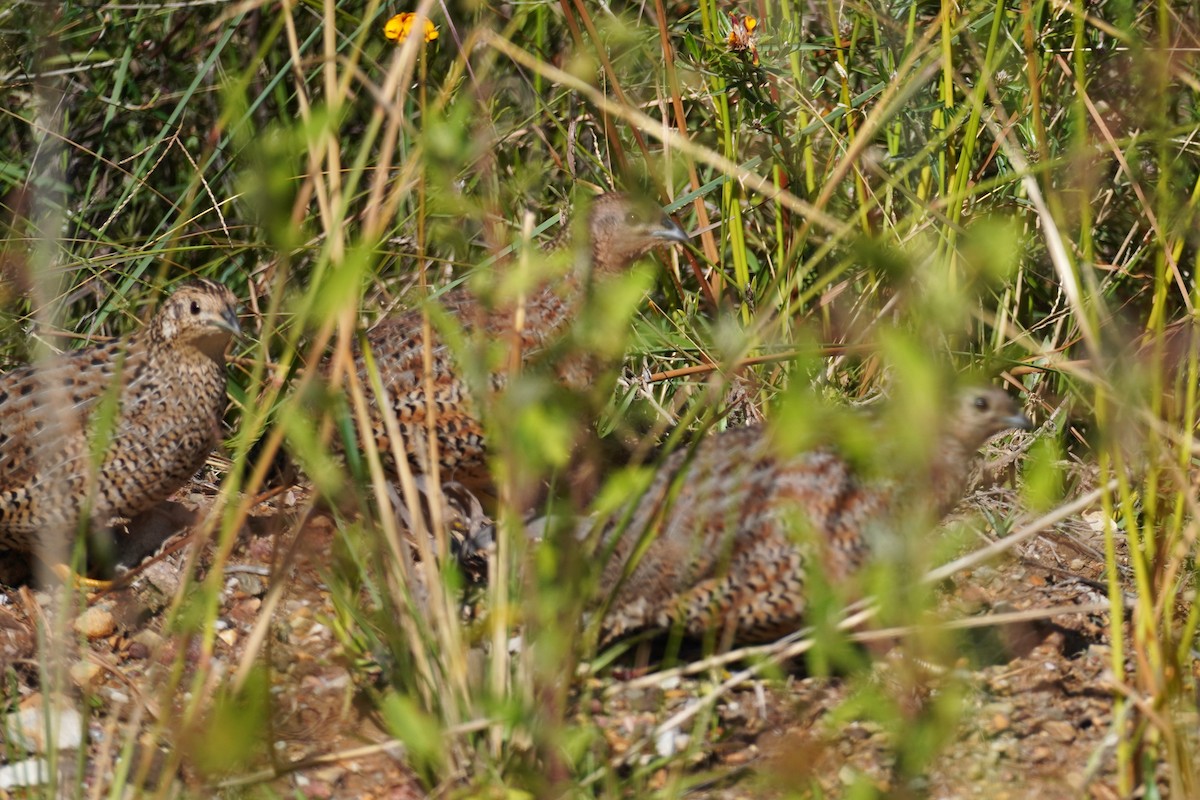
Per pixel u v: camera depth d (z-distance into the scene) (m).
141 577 9.73
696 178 11.12
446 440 9.96
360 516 7.10
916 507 7.81
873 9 10.85
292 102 12.84
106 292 12.20
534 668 6.87
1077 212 10.81
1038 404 11.18
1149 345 10.12
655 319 11.80
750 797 7.22
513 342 6.29
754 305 11.11
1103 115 10.68
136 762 7.61
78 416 9.69
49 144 11.80
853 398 10.86
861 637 6.73
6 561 10.18
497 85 11.77
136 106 12.29
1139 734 6.92
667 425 10.74
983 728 7.86
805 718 7.45
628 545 8.27
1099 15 10.66
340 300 5.54
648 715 7.89
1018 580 9.65
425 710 7.00
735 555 8.10
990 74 9.78
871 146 11.24
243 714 6.22
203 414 10.03
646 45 11.30
